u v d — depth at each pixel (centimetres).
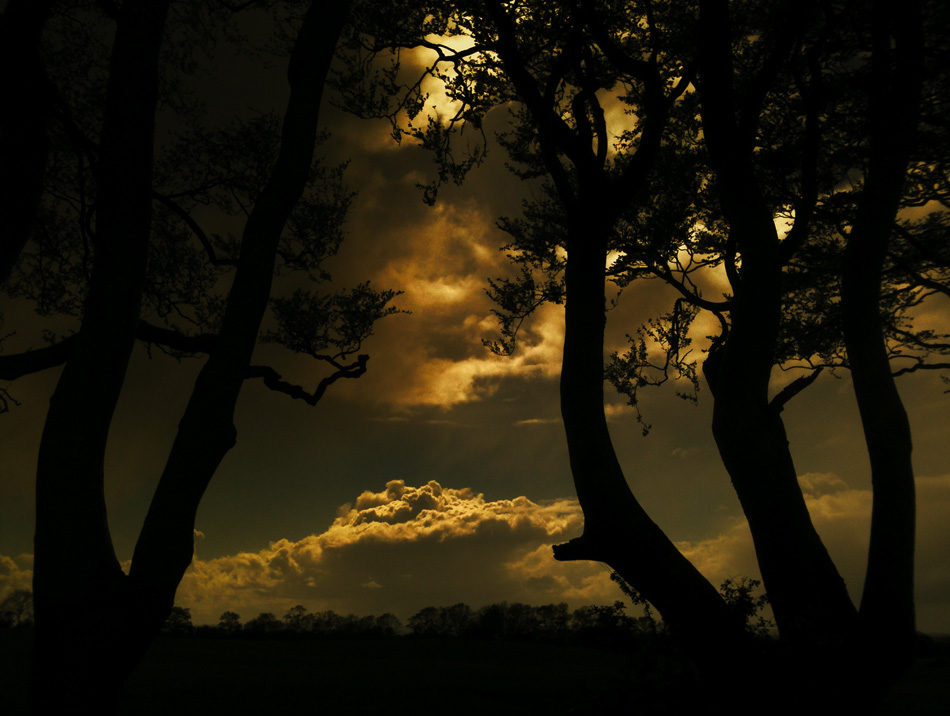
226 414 824
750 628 861
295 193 909
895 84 1003
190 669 2255
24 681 1736
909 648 848
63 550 730
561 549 1003
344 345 1507
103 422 779
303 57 952
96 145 1331
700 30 1065
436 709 1617
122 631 733
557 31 1346
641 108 1608
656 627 849
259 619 4153
